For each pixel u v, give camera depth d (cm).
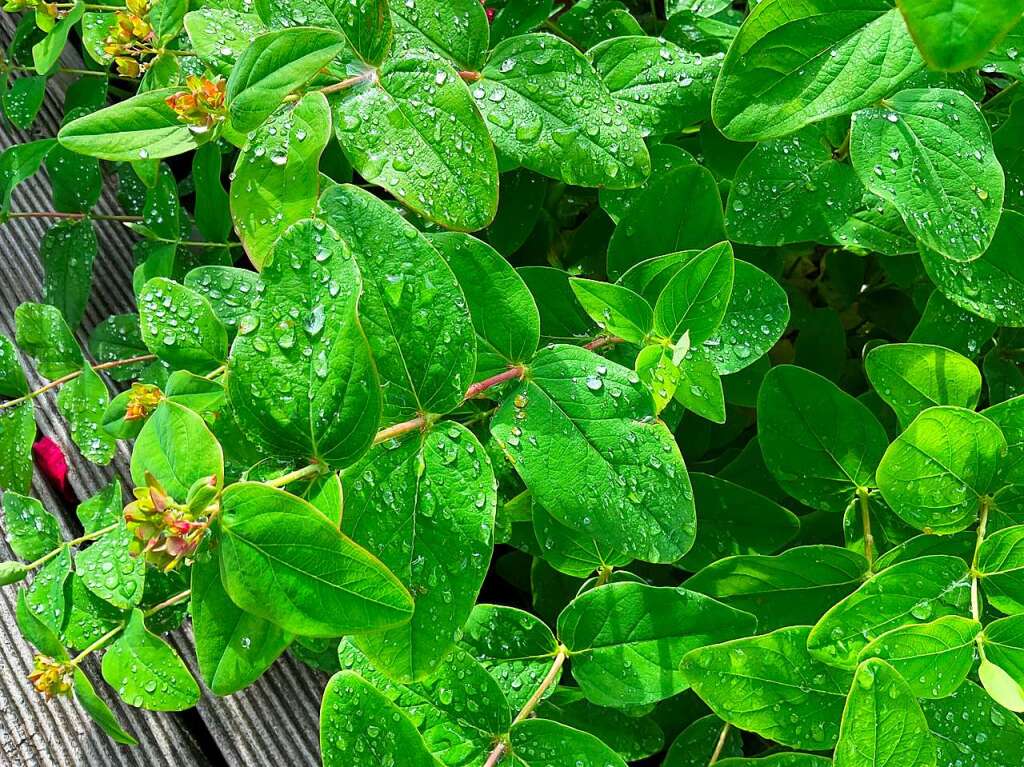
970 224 43
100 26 53
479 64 46
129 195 60
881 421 55
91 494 58
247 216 40
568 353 42
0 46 67
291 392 36
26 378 58
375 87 42
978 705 42
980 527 44
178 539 34
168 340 46
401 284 38
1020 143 49
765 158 48
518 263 58
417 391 39
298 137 40
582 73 45
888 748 38
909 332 60
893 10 39
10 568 51
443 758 43
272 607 34
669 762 48
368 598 34
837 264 60
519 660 46
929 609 42
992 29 28
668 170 51
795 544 53
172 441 35
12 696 54
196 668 55
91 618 50
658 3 66
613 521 40
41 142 56
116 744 53
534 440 41
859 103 40
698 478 50
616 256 50
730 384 53
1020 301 47
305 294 36
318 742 53
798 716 42
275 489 34
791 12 39
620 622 45
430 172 41
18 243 63
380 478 38
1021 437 43
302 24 42
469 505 38
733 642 41
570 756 42
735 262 48
